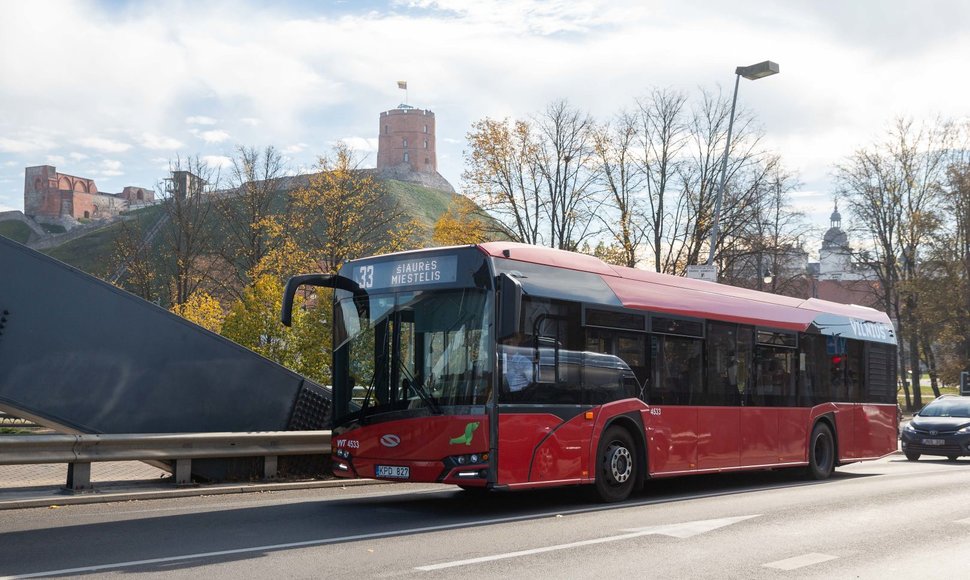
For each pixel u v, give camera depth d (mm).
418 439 11359
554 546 8852
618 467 13070
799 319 17656
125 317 13750
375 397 11781
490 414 11109
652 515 11391
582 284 12805
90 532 9414
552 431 11891
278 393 15453
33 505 11430
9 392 12617
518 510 11977
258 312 26312
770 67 27266
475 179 40156
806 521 10875
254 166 53719
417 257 11922
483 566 7766
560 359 12203
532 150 40250
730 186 40781
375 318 12055
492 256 11492
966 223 47656
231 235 52469
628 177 40781
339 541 9031
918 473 19547
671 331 14352
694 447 14508
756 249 41531
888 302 52219
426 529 9977
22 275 12883
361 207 48500
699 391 14773
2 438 11320
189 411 14328
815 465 17656
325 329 26297
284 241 47438
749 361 16109
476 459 11070
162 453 12969
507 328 10461
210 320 29922
